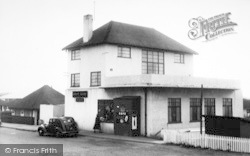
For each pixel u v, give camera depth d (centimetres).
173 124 2917
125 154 1873
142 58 3316
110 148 2102
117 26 3481
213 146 2080
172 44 3625
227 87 3353
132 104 2734
